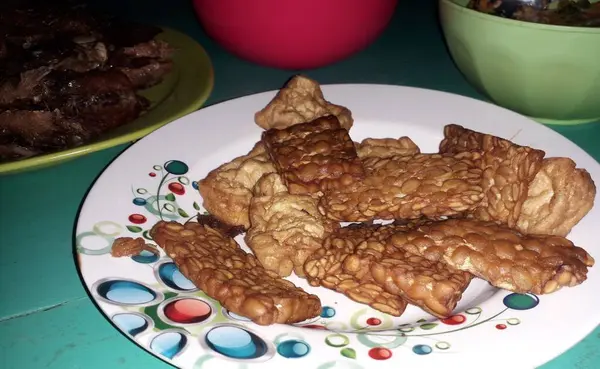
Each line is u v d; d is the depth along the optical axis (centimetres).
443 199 31
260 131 39
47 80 42
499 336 25
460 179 32
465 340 25
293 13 44
